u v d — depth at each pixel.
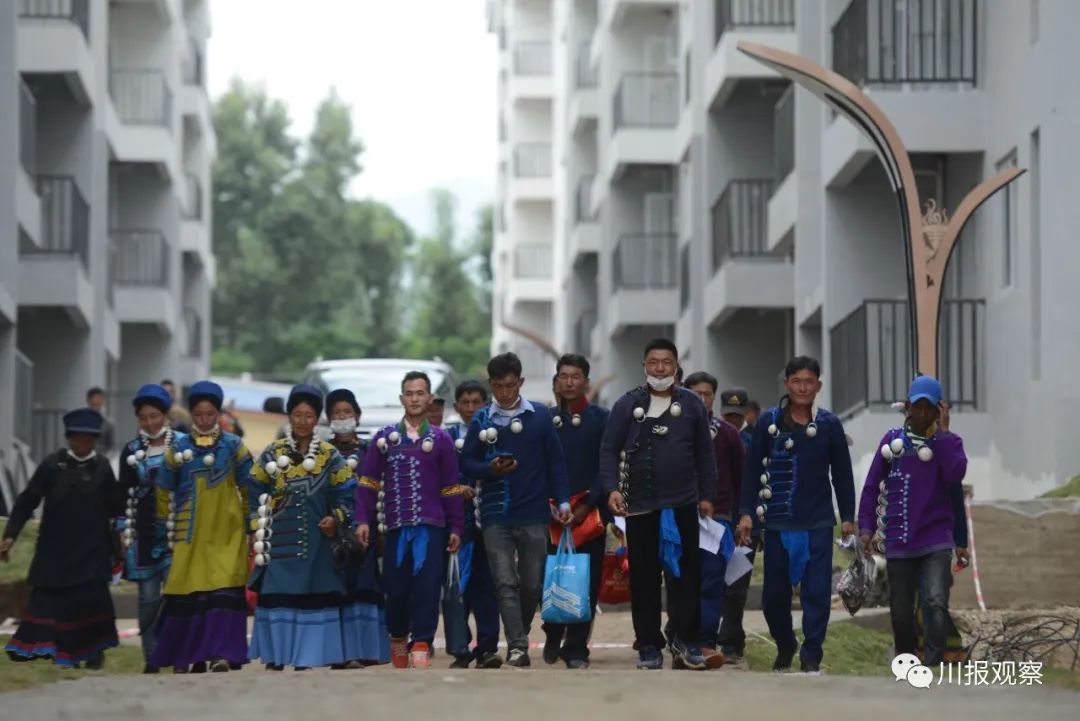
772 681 13.47
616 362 59.09
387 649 17.66
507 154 93.88
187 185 65.12
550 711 10.94
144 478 17.81
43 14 43.75
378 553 17.59
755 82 44.03
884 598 24.19
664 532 16.44
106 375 55.19
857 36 33.03
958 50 32.47
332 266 114.62
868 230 35.47
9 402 39.38
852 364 34.00
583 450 18.03
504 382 17.52
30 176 40.88
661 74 55.75
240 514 17.14
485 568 18.17
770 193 44.75
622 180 57.97
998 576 24.14
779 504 16.78
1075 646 18.95
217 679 14.20
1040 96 28.14
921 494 16.80
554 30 87.00
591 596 17.84
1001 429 30.27
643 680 13.48
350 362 36.62
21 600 25.47
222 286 112.31
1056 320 27.41
